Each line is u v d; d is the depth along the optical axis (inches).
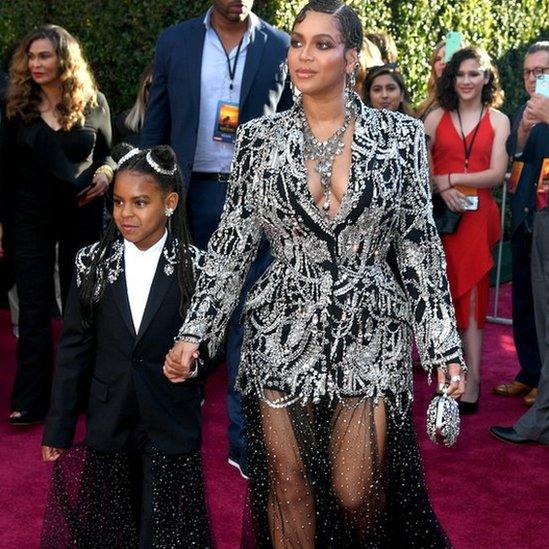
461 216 219.8
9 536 163.5
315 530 128.1
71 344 136.9
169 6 287.3
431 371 124.7
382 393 124.6
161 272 135.3
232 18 185.3
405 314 126.6
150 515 134.0
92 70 296.5
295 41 121.3
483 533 166.6
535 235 207.0
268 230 126.3
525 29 366.9
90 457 136.5
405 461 129.6
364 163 121.6
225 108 189.9
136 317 134.2
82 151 212.4
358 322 123.5
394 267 134.0
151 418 133.6
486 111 225.9
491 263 219.3
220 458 195.5
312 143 122.8
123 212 133.7
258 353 126.3
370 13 307.3
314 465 126.0
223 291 127.0
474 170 222.2
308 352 123.8
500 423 218.8
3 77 238.2
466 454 199.8
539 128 217.2
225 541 161.3
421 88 330.3
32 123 206.7
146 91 239.9
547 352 200.2
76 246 218.4
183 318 134.6
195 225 193.8
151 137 196.7
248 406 129.0
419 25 324.5
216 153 191.8
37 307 211.9
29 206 210.5
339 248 123.0
